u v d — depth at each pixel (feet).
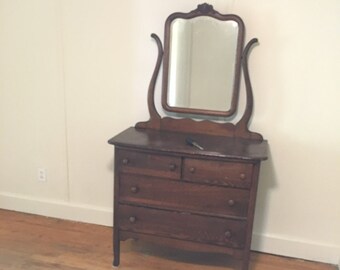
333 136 6.86
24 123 8.45
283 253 7.59
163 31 7.15
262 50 6.75
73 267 6.89
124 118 7.85
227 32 6.72
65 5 7.47
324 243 7.38
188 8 6.96
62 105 8.10
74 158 8.38
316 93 6.73
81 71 7.78
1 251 7.29
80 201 8.62
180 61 7.06
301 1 6.40
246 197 6.09
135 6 7.16
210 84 7.01
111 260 7.18
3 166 8.87
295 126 6.98
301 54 6.62
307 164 7.10
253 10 6.64
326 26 6.40
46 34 7.73
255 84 6.94
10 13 7.79
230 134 7.06
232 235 6.32
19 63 8.07
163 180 6.36
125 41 7.39
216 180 6.13
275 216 7.50
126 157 6.40
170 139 6.68
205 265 7.12
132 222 6.70
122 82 7.64
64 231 8.18
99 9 7.34
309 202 7.27
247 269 6.42
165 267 7.02
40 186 8.77
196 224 6.43
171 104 7.27
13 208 9.05
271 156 7.22
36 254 7.24
